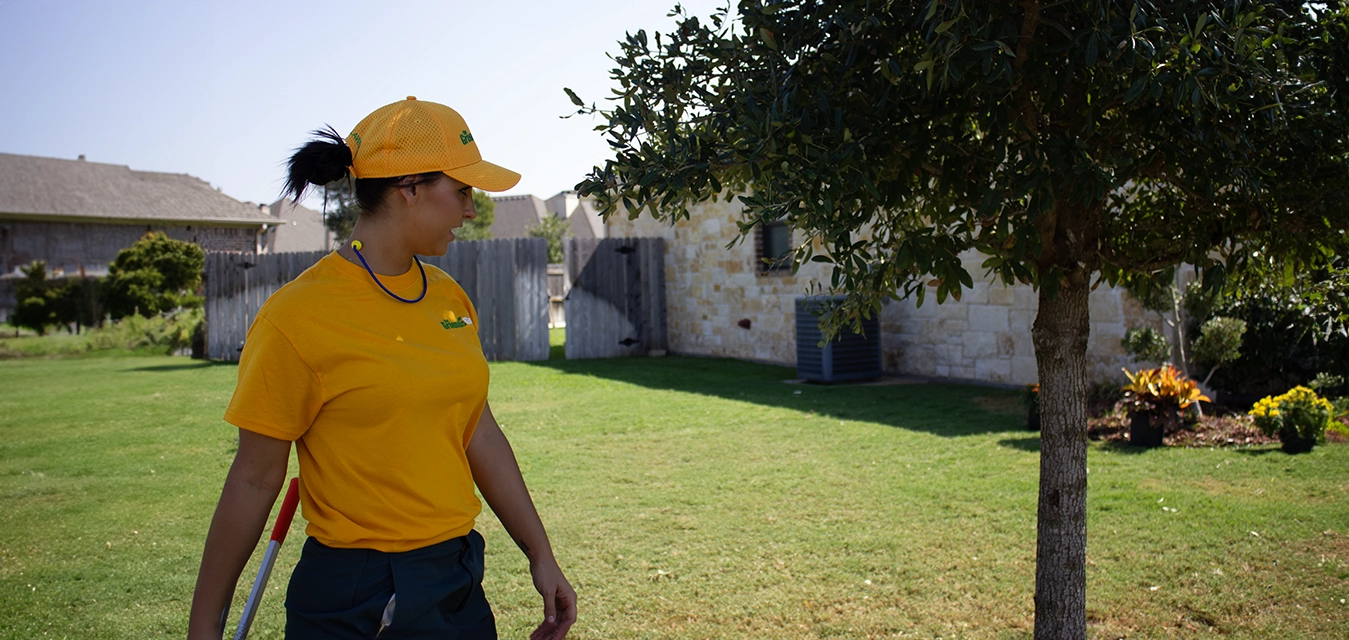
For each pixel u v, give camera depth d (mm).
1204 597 3971
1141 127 2604
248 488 1728
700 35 2650
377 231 1883
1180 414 7508
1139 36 2068
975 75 2307
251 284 18781
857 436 7918
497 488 2152
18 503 6293
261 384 1691
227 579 1737
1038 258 2400
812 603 4086
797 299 12266
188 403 11484
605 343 17094
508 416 9812
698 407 10023
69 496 6496
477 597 1980
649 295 17547
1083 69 2430
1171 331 8781
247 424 1691
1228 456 6566
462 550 1907
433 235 1914
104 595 4418
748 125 2127
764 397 10672
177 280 27484
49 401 11867
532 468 7062
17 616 4141
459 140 1926
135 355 21016
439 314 1934
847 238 2180
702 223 16484
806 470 6672
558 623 2146
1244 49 2080
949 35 2049
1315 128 2486
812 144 2117
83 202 36844
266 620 4094
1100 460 6637
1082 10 2221
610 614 4031
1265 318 8375
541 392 11789
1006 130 2275
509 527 2188
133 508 6145
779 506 5695
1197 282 7387
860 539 4949
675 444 7883
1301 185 2582
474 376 1928
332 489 1769
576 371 14453
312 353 1697
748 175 2424
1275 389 8672
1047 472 2969
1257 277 3148
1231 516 5051
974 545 4773
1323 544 4543
